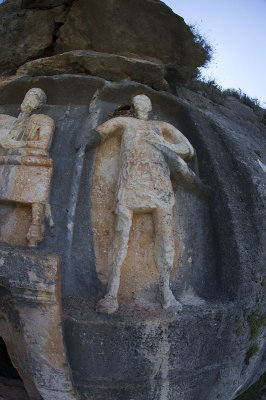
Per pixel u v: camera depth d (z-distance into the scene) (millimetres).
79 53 4340
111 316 2961
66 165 3895
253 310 3533
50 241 3482
